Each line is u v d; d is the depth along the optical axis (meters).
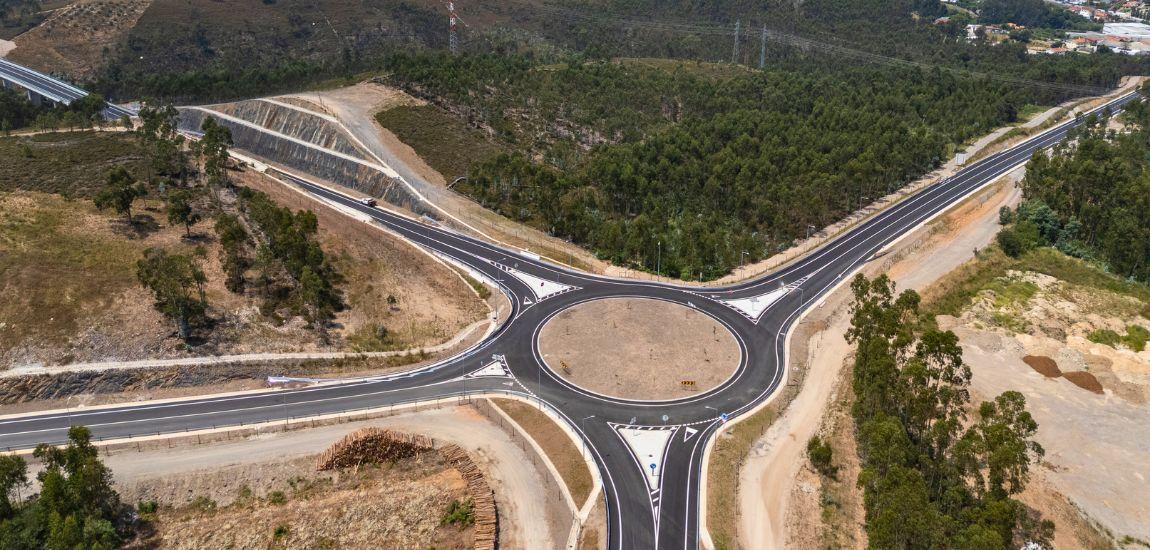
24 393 102.00
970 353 121.94
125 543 82.94
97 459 88.12
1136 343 125.94
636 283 146.00
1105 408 108.06
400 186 185.25
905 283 144.12
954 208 181.25
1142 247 149.12
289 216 137.25
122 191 133.38
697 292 142.38
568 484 92.38
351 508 88.38
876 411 94.81
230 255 125.75
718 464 95.25
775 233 166.50
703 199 178.75
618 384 112.81
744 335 127.25
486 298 139.88
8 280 113.69
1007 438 79.94
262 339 117.25
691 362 118.81
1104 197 165.38
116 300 115.00
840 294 141.25
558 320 131.62
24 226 127.69
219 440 97.94
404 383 113.31
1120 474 94.81
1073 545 83.69
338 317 126.44
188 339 113.06
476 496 89.75
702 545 82.12
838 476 94.06
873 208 185.38
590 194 177.62
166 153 160.00
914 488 75.06
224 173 167.25
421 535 85.00
